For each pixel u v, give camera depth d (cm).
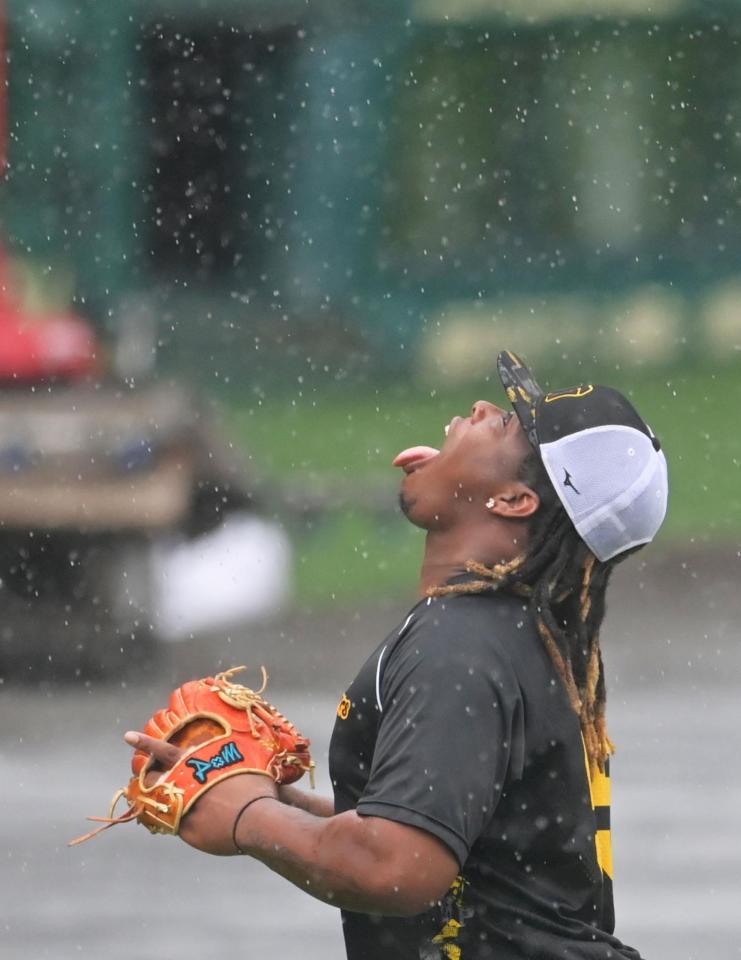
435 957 1430
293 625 5006
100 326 4941
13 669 4300
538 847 1427
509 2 9300
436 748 1357
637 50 9581
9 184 7869
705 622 5509
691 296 9738
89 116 8100
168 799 1408
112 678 4381
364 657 4794
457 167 9406
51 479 4191
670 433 8144
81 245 8119
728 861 3142
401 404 8731
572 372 9475
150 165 8531
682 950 2688
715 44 9662
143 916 2852
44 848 3222
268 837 1381
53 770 3688
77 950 2667
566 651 1427
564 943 1427
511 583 1437
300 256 9119
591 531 1438
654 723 4222
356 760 1448
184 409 4425
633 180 9669
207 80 8644
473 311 9425
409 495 1493
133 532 4225
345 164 9175
